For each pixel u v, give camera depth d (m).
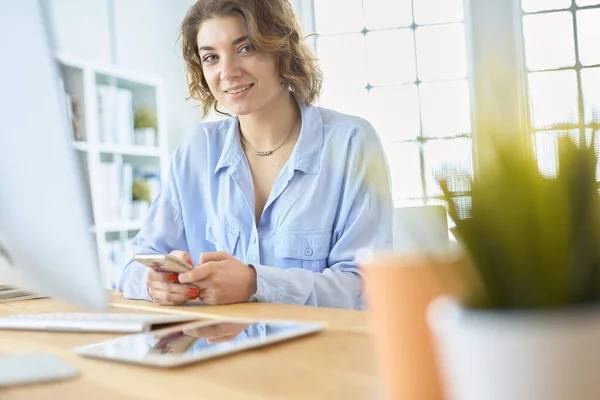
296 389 0.61
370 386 0.61
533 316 0.33
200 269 1.30
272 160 1.83
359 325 0.96
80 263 0.71
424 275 0.49
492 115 0.35
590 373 0.33
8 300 1.49
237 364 0.73
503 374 0.34
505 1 4.38
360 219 1.68
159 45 4.91
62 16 4.13
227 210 1.79
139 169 4.49
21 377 0.68
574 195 0.34
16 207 0.71
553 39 4.34
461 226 0.35
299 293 1.39
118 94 4.30
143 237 1.84
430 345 0.49
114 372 0.72
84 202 0.70
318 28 4.74
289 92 1.87
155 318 1.03
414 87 4.59
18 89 0.68
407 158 4.57
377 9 4.64
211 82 1.81
